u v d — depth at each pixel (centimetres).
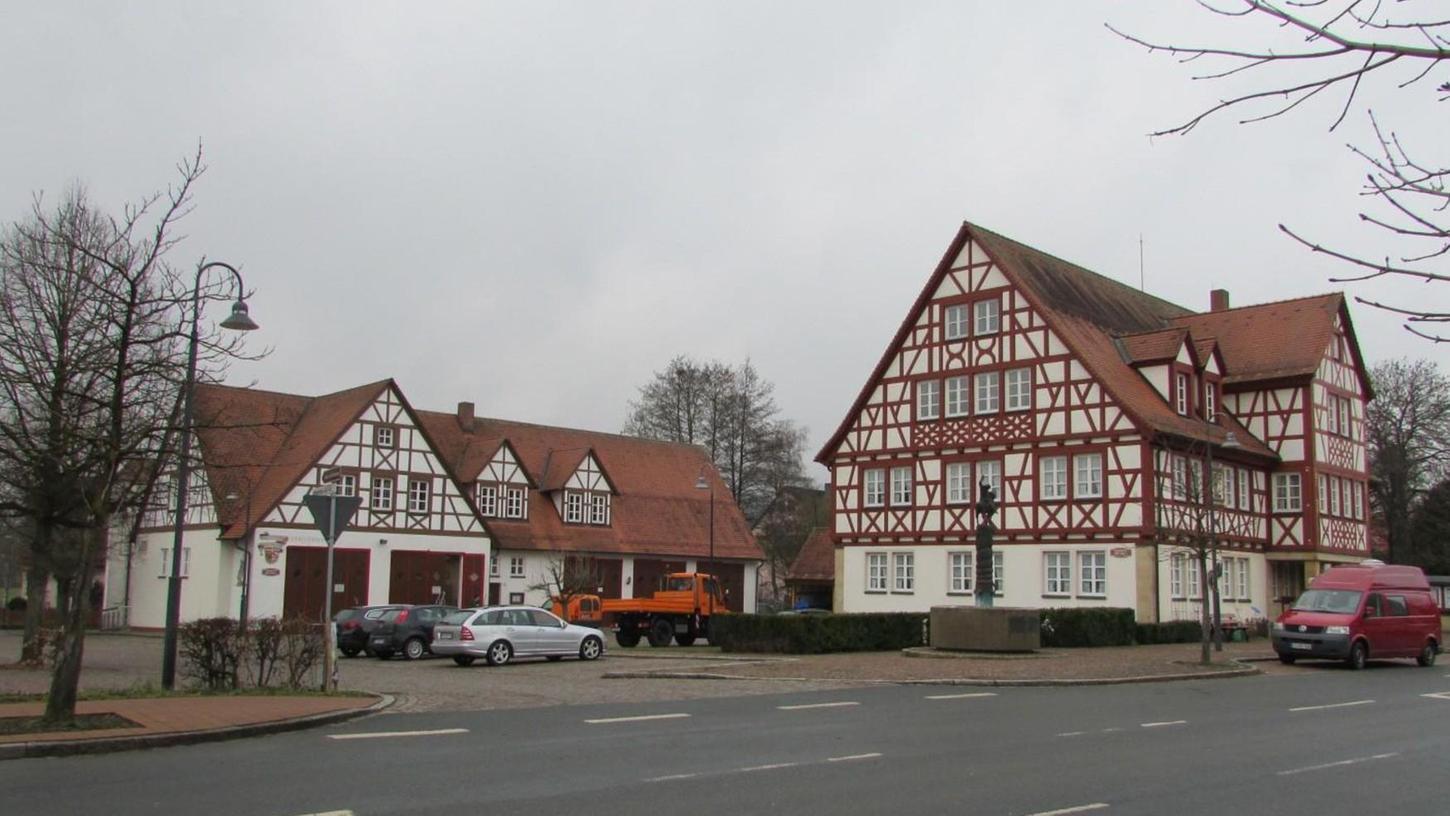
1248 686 2345
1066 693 2139
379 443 4875
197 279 1794
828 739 1454
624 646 3994
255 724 1478
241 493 4431
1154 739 1480
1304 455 4338
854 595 4503
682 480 6556
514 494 5591
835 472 4631
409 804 1008
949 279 4362
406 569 4906
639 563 5959
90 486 1700
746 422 7206
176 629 1983
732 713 1761
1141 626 3600
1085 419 3919
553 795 1053
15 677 2477
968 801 1040
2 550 5956
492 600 5362
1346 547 4519
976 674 2428
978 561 3138
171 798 1033
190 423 1759
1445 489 6519
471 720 1658
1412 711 1869
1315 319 4531
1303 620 2947
